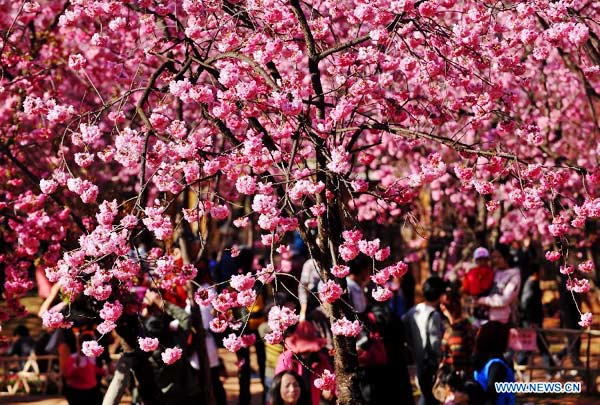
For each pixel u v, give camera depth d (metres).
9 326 31.59
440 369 13.15
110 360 19.16
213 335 16.72
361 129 9.72
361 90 9.62
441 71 11.15
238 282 9.22
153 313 13.50
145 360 12.41
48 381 20.83
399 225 31.41
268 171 10.90
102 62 17.17
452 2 10.32
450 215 31.06
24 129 17.06
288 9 10.78
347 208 10.02
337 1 11.82
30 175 13.74
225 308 9.63
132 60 15.23
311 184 9.09
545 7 10.84
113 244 9.17
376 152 26.52
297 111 9.12
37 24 18.45
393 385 12.80
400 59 10.27
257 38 10.22
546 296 32.53
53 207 14.98
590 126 24.73
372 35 9.86
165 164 9.81
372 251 9.38
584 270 10.34
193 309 14.11
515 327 19.20
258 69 9.41
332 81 11.28
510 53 12.84
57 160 15.44
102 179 24.11
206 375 14.09
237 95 9.66
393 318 12.96
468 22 11.89
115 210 9.37
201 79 17.12
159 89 10.16
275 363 15.52
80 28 16.81
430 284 14.52
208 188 10.50
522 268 24.45
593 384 19.92
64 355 15.61
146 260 9.86
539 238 31.97
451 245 30.09
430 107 11.59
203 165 10.18
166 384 13.64
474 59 11.16
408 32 10.80
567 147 25.44
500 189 25.02
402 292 20.75
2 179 16.03
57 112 10.17
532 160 22.56
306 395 12.24
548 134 21.67
